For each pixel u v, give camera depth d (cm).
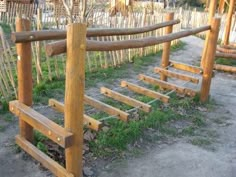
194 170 343
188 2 3822
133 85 547
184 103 530
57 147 353
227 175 338
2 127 409
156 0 3347
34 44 582
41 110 473
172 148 390
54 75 637
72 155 281
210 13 836
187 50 1176
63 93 558
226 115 518
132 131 403
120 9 1794
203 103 552
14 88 493
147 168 340
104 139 377
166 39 429
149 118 450
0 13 1545
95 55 756
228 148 402
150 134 420
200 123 473
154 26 509
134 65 817
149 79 587
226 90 668
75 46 251
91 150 361
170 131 435
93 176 318
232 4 1030
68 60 256
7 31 1200
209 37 530
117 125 422
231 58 915
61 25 1302
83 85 265
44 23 1389
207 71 542
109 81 655
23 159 338
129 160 353
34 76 616
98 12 1470
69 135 268
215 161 365
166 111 496
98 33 378
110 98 543
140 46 361
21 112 321
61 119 445
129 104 483
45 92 544
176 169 342
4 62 507
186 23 1934
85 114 434
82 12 962
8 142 372
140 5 2736
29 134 351
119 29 418
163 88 598
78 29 249
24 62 322
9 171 317
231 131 457
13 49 725
